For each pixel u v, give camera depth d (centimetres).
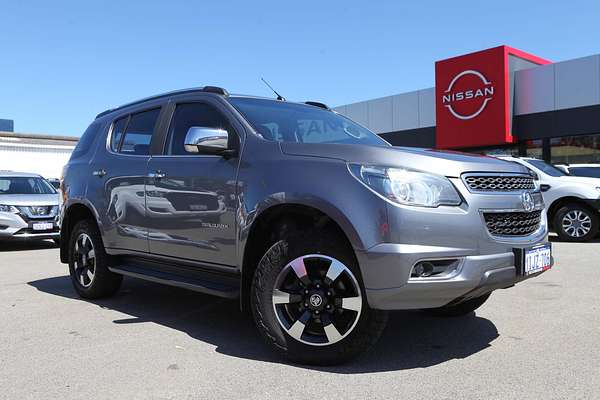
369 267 318
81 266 575
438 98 2120
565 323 444
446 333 424
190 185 427
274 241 383
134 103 551
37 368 353
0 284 665
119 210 504
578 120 1811
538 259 363
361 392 305
